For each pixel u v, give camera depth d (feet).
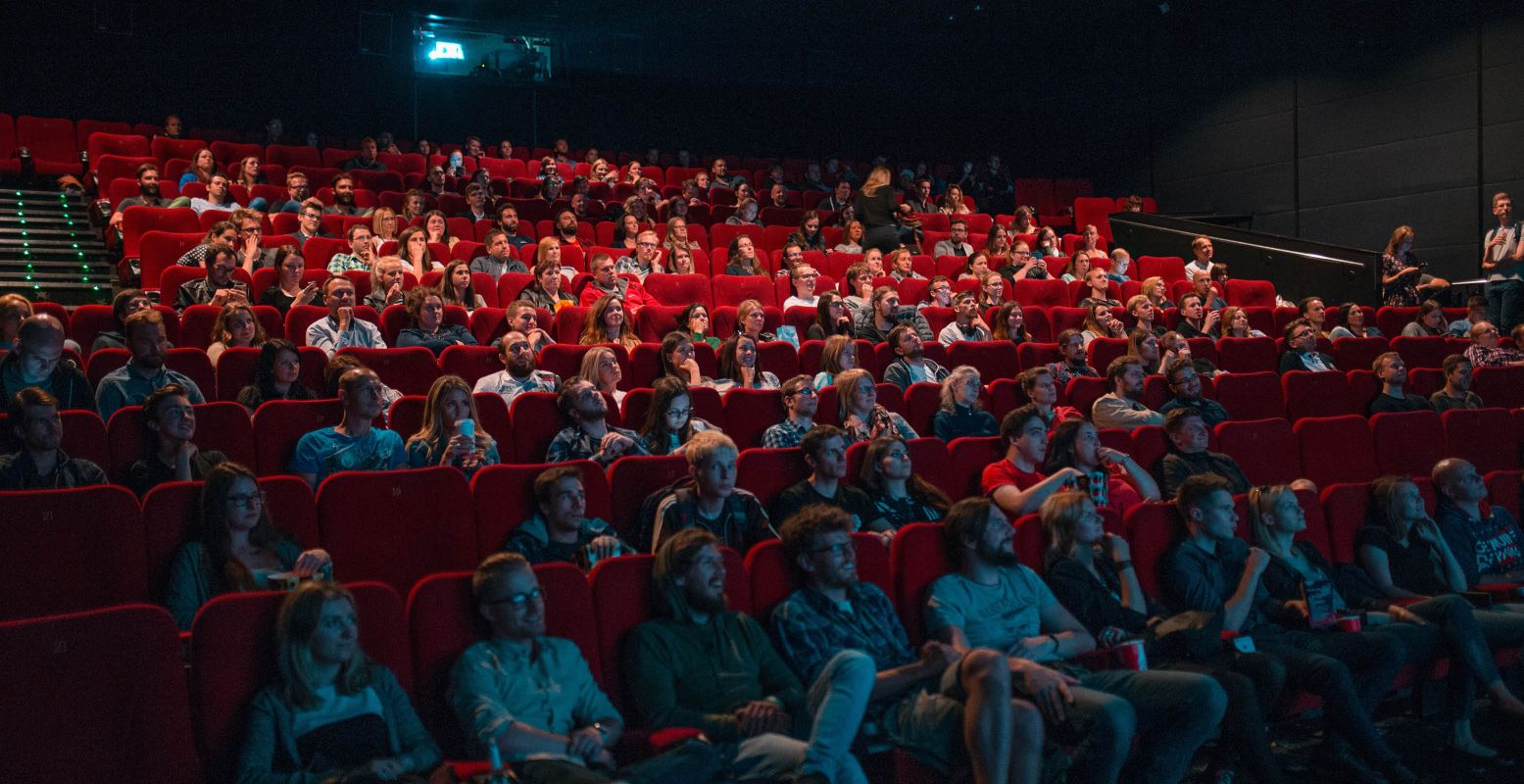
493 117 33.58
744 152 36.01
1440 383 16.30
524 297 16.43
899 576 8.44
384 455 9.97
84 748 5.80
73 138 24.94
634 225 21.20
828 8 33.14
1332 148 27.86
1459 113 25.34
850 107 36.42
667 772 6.18
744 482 10.07
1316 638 9.09
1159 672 7.82
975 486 11.14
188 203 19.88
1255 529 9.89
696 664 7.22
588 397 10.73
